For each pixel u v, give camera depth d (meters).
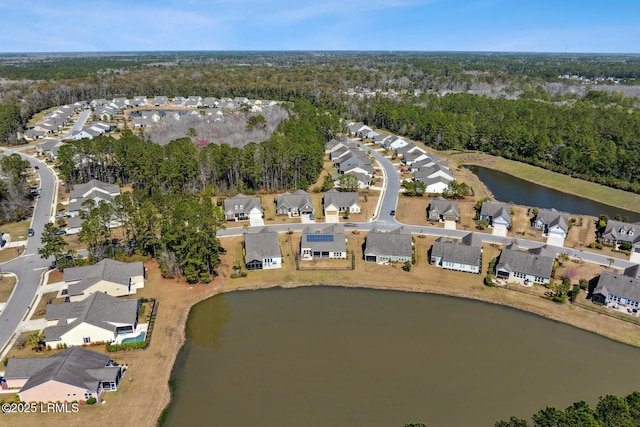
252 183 116.81
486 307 70.56
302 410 49.97
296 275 78.56
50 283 74.19
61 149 117.81
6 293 70.94
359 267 80.50
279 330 64.94
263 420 48.59
